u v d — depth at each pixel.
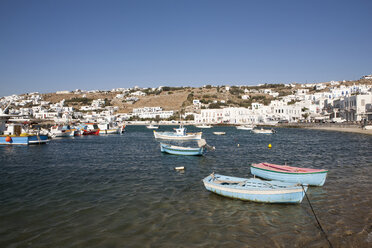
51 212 14.46
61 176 22.89
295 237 11.52
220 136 76.31
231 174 23.58
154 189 18.64
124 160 31.64
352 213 13.95
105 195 17.38
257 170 20.75
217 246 10.85
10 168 26.56
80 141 60.75
